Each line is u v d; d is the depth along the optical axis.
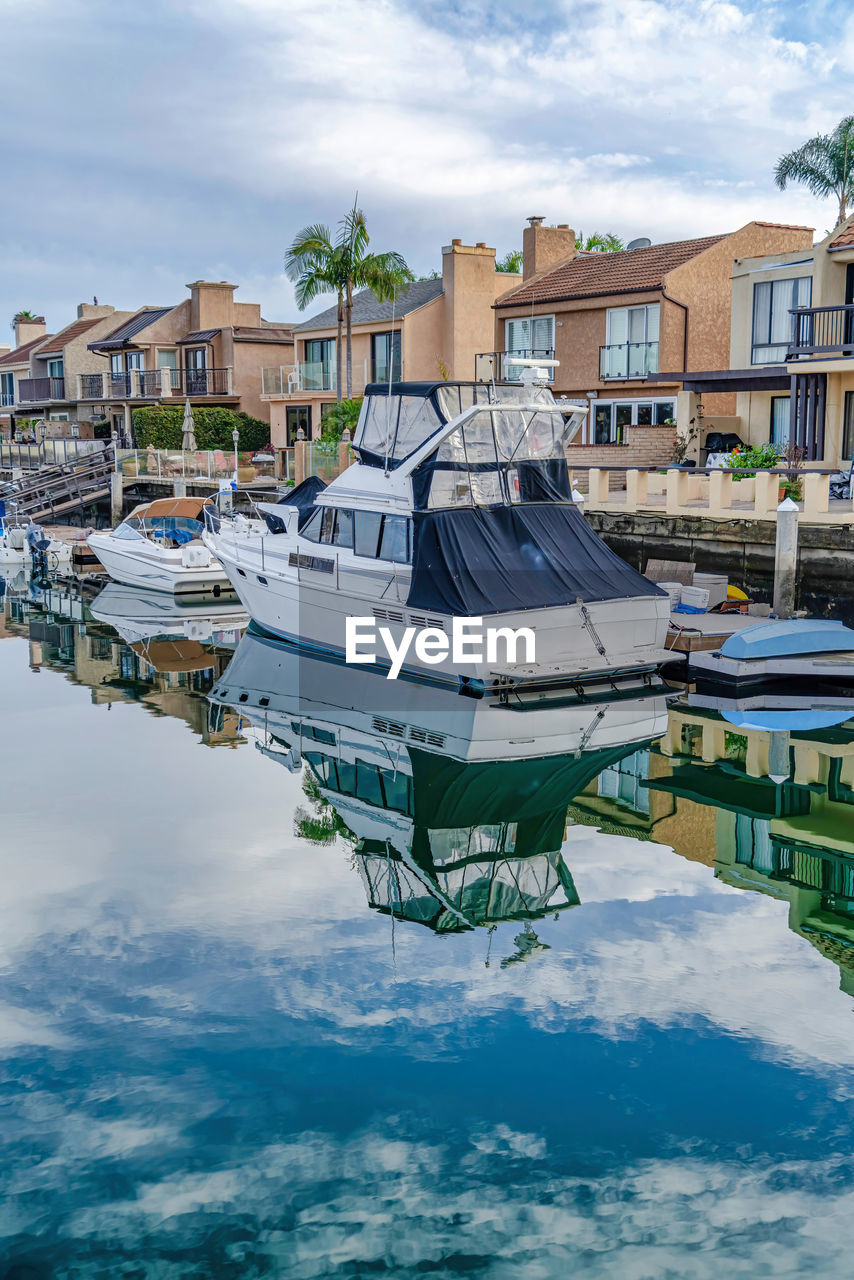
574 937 9.32
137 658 21.92
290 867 10.95
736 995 8.33
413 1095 7.12
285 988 8.49
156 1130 6.77
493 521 18.06
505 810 12.56
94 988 8.50
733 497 24.00
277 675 20.14
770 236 35.72
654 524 22.89
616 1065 7.43
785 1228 5.89
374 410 19.25
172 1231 5.91
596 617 17.19
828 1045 7.65
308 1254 5.73
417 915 9.81
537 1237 5.83
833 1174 6.33
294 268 38.72
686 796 12.95
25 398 70.75
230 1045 7.71
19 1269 5.66
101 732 16.30
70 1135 6.73
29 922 9.66
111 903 10.07
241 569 22.09
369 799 13.03
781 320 29.73
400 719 16.70
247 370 55.00
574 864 10.95
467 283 42.84
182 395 56.81
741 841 11.53
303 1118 6.88
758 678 17.77
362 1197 6.16
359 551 19.33
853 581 18.75
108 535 31.55
